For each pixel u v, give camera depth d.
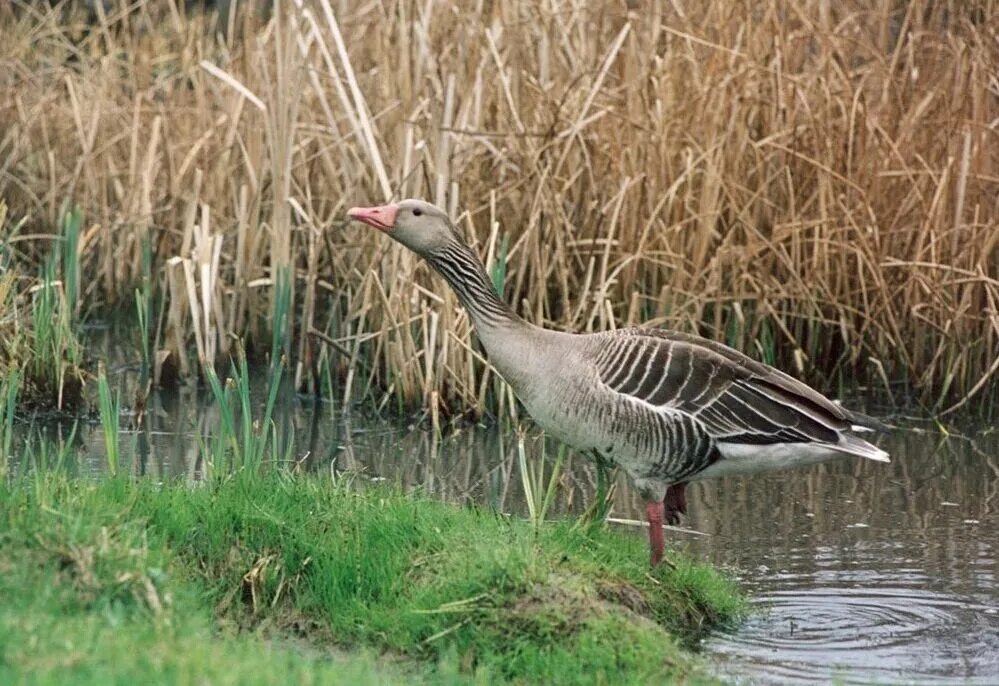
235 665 7.35
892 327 16.55
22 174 20.61
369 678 7.75
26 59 22.50
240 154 18.39
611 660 8.72
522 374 10.75
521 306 16.36
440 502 11.38
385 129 16.81
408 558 9.95
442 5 16.62
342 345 16.89
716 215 15.91
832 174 15.80
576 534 10.38
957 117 16.23
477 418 15.55
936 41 16.58
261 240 18.16
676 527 12.55
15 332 15.62
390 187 16.05
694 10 16.75
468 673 8.80
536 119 16.55
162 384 16.94
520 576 9.30
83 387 15.75
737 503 13.34
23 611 7.78
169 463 13.94
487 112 16.62
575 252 16.12
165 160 19.83
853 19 17.16
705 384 10.40
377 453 14.71
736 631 10.02
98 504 9.58
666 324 16.03
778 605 10.58
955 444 15.15
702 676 9.00
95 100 19.86
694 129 16.41
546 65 16.33
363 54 17.75
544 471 14.19
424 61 16.16
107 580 8.50
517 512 12.70
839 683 8.48
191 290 16.22
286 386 17.03
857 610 10.47
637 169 16.30
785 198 16.73
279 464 14.01
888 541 12.14
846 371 16.91
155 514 10.09
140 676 6.91
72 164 20.50
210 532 10.07
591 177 16.06
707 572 10.66
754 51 16.33
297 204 16.70
